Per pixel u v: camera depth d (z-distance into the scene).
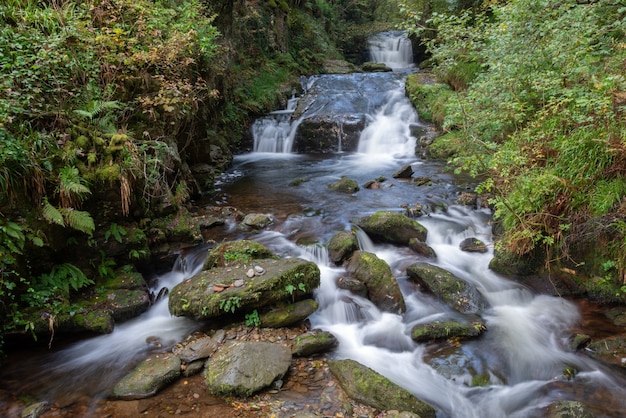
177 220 6.29
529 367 4.15
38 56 5.01
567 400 3.69
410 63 22.33
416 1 15.48
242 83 13.94
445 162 10.52
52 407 3.60
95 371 4.08
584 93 5.39
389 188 8.88
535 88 6.06
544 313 5.02
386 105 14.08
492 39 6.77
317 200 8.26
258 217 7.09
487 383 3.99
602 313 4.86
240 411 3.48
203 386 3.81
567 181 5.04
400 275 5.73
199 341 4.32
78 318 4.61
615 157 4.87
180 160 7.38
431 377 4.09
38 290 4.57
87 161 5.17
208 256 5.56
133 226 5.68
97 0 6.70
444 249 6.43
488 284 5.56
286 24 18.25
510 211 5.56
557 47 5.70
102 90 6.01
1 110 4.30
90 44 6.01
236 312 4.63
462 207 7.68
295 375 3.95
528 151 5.75
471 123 6.84
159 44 6.85
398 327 4.80
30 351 4.37
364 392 3.60
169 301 4.82
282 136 13.30
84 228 4.68
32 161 4.50
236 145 12.95
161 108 6.79
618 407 3.61
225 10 11.97
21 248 4.31
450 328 4.57
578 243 5.11
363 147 12.70
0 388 3.84
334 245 5.96
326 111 13.73
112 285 5.18
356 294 5.23
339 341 4.57
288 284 4.73
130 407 3.57
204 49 8.11
